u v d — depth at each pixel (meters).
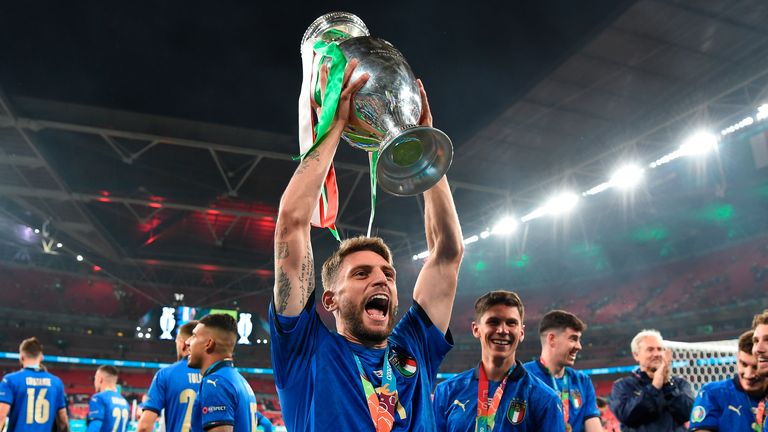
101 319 37.00
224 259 33.94
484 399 3.57
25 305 35.44
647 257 36.53
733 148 24.23
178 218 28.86
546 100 19.20
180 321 34.62
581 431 4.57
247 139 20.05
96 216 26.95
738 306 29.28
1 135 19.80
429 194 2.40
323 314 31.50
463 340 39.09
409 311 2.33
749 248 32.34
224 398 3.69
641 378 5.32
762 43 16.28
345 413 1.86
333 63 1.98
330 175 2.02
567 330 4.51
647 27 15.84
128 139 20.94
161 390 4.60
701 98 17.84
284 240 1.90
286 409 1.95
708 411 4.18
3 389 6.19
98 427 6.89
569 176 22.98
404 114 1.90
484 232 27.73
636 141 20.08
